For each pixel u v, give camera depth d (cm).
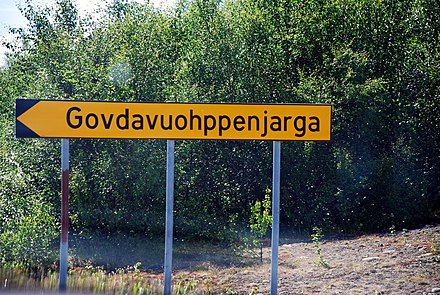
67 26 1291
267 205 1001
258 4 1522
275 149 632
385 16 1490
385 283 752
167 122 622
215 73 1352
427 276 773
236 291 761
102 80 1120
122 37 1219
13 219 988
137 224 1120
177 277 861
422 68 1424
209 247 1109
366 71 1409
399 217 1291
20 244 913
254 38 1382
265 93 1350
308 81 1331
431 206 1349
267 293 749
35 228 947
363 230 1266
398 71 1458
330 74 1372
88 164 1100
